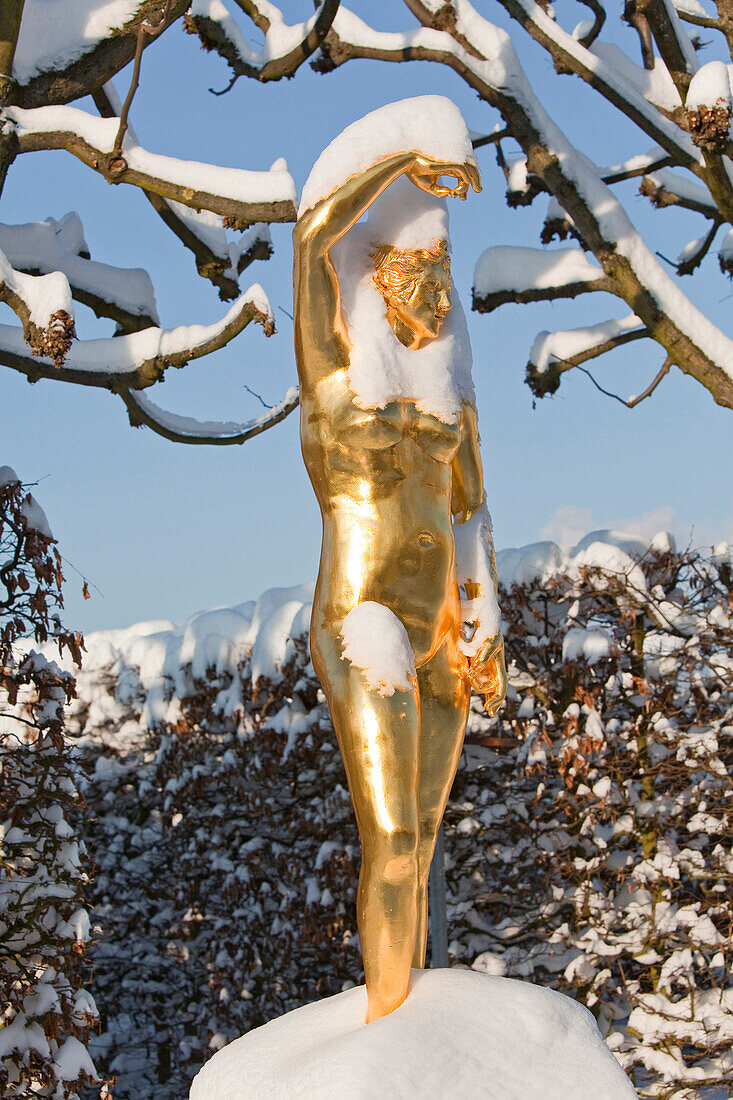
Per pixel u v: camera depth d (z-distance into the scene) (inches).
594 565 427.2
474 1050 97.4
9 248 360.8
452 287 121.6
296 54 346.3
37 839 329.4
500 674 120.5
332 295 111.3
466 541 123.2
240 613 573.6
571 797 413.7
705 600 428.1
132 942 555.2
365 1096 90.1
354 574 111.5
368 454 111.1
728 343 354.3
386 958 104.3
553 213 446.6
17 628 339.9
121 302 374.0
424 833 117.0
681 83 347.6
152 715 551.2
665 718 416.8
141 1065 569.0
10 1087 311.4
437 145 109.7
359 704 106.3
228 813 532.1
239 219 290.5
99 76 293.7
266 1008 506.9
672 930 392.8
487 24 368.2
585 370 389.1
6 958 317.4
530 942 441.4
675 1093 372.5
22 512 340.2
